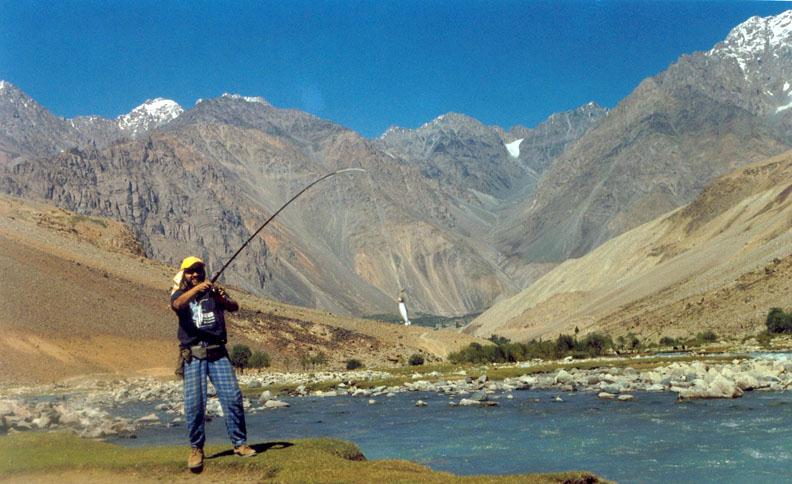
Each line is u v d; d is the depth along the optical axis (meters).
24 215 168.00
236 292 163.12
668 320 172.38
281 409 39.41
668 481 17.92
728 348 97.69
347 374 73.62
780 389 36.12
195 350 13.59
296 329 136.38
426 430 28.75
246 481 12.79
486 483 12.75
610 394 36.91
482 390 45.06
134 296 119.75
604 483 13.63
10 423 27.44
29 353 85.06
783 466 19.31
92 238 176.75
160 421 33.72
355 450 15.56
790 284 150.62
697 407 31.30
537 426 28.31
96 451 15.66
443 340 153.00
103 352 94.06
